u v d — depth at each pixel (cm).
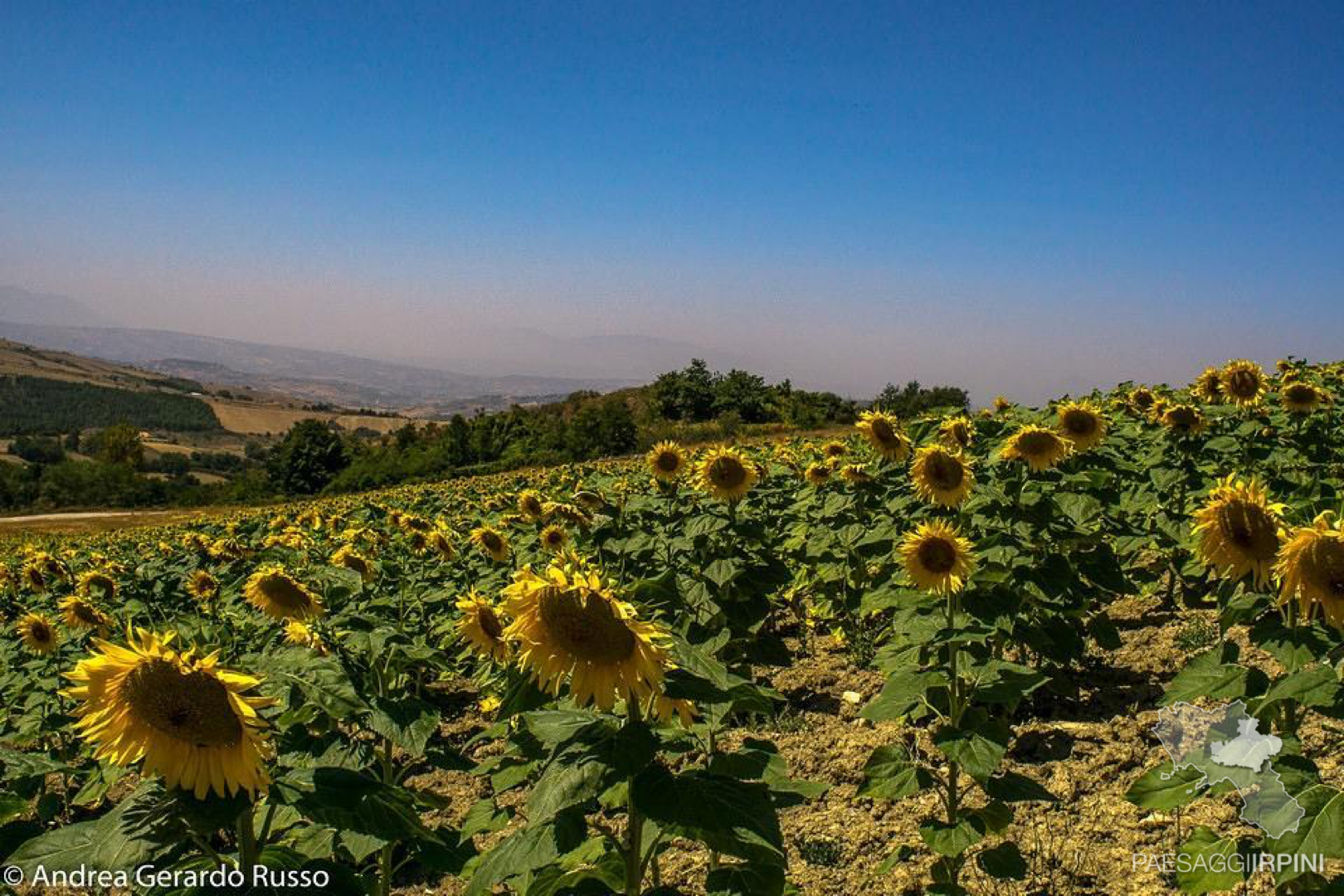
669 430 5581
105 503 8462
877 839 490
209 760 245
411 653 461
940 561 457
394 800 271
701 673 284
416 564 1102
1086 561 631
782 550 909
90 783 607
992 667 375
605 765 258
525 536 1021
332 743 378
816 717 671
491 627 460
